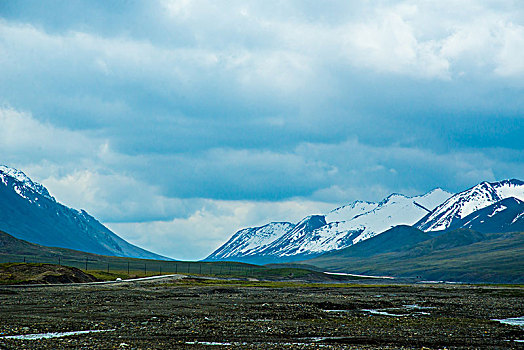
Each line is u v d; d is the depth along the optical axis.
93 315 108.62
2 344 71.44
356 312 127.12
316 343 77.69
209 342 77.19
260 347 72.75
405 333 88.25
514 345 78.50
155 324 94.88
